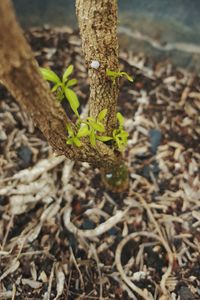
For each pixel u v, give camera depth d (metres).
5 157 0.42
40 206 0.39
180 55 0.48
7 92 0.45
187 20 0.48
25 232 0.38
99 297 0.36
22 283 0.36
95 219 0.39
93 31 0.24
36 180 0.40
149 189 0.40
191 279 0.36
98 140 0.28
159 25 0.48
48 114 0.21
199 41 0.48
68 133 0.24
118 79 0.27
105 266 0.37
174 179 0.41
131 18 0.49
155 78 0.47
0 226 0.39
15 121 0.44
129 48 0.49
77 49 0.48
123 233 0.38
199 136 0.43
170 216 0.39
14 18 0.14
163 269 0.37
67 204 0.40
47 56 0.48
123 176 0.38
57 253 0.38
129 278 0.37
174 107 0.45
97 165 0.31
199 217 0.39
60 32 0.49
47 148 0.42
